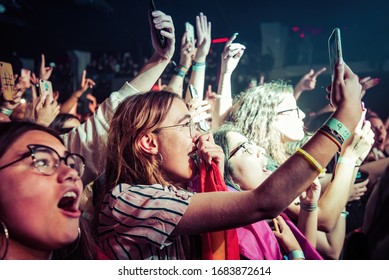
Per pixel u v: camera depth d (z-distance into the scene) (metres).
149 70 2.00
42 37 8.05
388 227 1.62
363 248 1.67
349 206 2.93
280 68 7.99
